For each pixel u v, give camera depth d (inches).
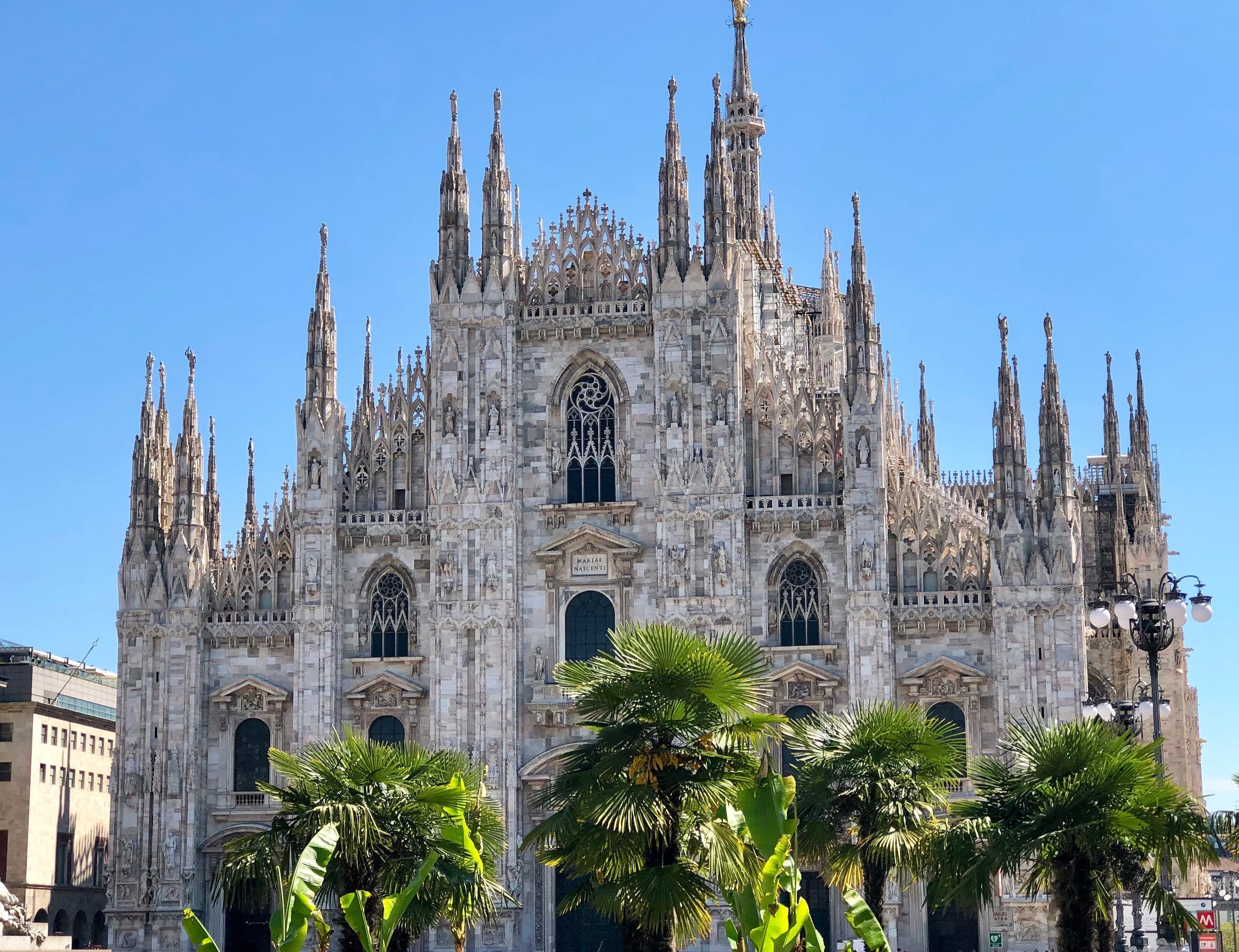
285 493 4603.8
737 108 6540.4
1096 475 5797.2
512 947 4232.3
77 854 5900.6
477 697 4357.8
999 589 4220.0
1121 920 2684.5
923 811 2466.8
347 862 2377.0
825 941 4205.2
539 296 4564.5
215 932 4379.9
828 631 4323.3
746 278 4655.5
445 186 4589.1
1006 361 4315.9
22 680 5659.5
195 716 4458.7
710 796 2117.4
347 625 4500.5
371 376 4596.5
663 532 4357.8
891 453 5068.9
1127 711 2898.6
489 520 4424.2
